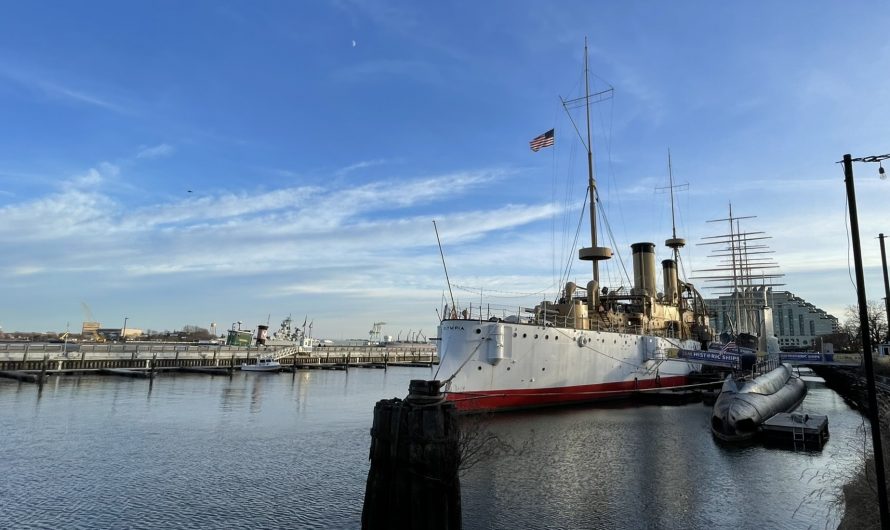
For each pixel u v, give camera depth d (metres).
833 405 39.78
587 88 45.50
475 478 18.12
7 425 31.25
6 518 15.23
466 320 30.09
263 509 15.91
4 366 60.22
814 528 13.58
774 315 165.38
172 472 20.38
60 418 33.94
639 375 41.44
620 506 15.28
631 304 45.75
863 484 12.07
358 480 19.20
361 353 131.38
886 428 13.16
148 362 76.50
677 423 29.14
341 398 49.31
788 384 39.47
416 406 11.06
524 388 31.77
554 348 33.59
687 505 15.38
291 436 28.38
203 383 63.81
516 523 13.98
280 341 145.75
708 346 54.00
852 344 102.75
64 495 17.38
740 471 19.02
